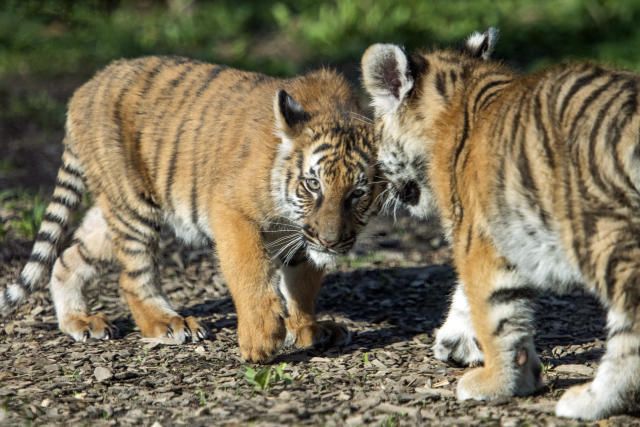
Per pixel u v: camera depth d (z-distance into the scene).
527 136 7.39
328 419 7.69
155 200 10.89
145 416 7.90
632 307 6.91
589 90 7.25
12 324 11.24
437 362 9.47
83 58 29.56
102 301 12.27
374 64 8.84
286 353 10.00
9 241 14.74
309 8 32.78
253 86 10.58
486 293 7.86
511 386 8.02
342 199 9.49
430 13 29.73
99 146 11.02
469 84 8.48
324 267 10.27
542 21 28.08
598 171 6.95
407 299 12.38
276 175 9.70
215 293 12.66
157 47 30.08
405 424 7.54
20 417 7.83
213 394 8.45
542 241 7.39
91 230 11.33
